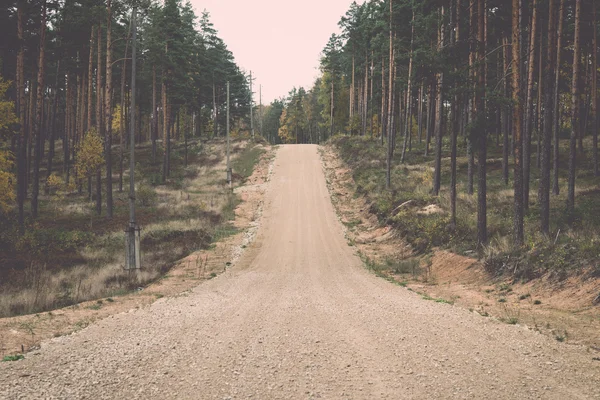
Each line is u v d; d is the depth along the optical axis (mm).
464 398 4711
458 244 19219
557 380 5258
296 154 58500
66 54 42969
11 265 19422
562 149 38406
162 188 45031
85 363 6031
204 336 7609
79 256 22031
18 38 25672
